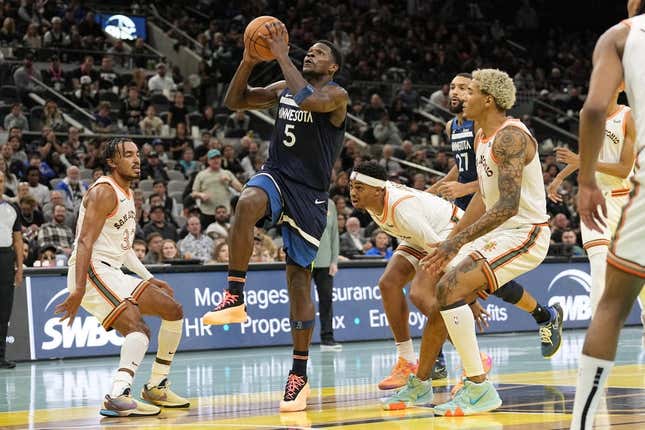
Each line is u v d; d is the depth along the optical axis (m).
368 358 10.33
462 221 6.46
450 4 30.44
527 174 5.92
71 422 5.91
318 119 6.44
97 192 6.37
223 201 15.00
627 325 14.38
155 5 26.20
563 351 10.61
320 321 11.77
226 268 11.91
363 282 12.85
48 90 19.39
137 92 19.97
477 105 5.93
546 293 13.91
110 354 11.04
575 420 3.76
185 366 9.74
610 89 3.70
